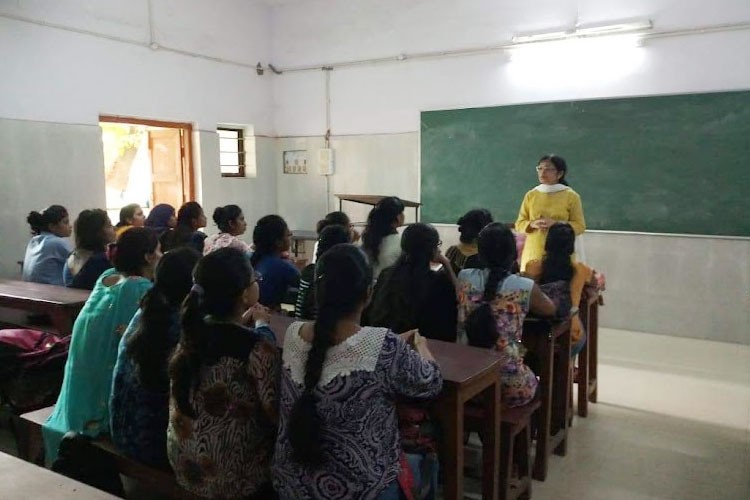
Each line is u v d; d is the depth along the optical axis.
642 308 5.05
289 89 6.85
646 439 2.98
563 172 3.83
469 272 2.33
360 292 1.44
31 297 2.91
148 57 5.57
